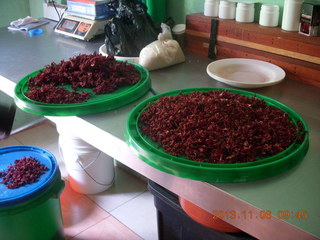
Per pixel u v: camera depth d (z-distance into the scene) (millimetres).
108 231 1769
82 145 1845
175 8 1854
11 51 1755
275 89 1283
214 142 866
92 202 1963
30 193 1354
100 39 1933
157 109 1037
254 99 1067
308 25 1270
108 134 1008
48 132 2662
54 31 2111
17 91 1230
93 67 1266
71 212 1892
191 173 802
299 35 1294
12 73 1455
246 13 1471
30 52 1737
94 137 1073
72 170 1951
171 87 1312
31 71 1479
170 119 961
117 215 1872
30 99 1152
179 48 1526
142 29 1582
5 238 1384
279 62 1378
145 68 1397
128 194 2027
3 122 1642
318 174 808
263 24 1425
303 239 665
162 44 1486
